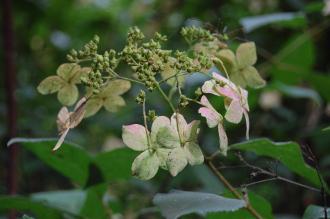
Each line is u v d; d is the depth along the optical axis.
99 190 0.79
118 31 1.68
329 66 1.27
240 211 0.70
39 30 1.58
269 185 1.19
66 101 0.62
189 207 0.59
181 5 1.53
